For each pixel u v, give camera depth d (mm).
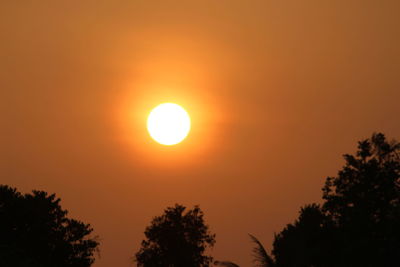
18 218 119750
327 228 88750
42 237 119625
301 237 89000
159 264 140375
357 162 90812
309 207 94938
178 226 143000
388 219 83625
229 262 59812
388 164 90375
